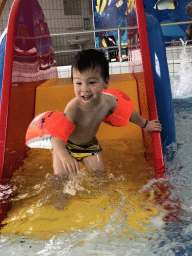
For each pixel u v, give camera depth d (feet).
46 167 5.00
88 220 3.33
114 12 24.22
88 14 32.58
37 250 2.91
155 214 3.37
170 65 16.57
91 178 4.25
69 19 31.68
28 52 5.94
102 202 3.66
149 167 4.67
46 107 6.22
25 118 5.57
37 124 4.20
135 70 6.70
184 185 3.99
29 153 5.68
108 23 24.71
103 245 2.92
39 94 6.26
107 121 4.83
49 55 8.21
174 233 3.03
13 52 4.85
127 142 5.92
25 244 3.01
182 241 2.90
